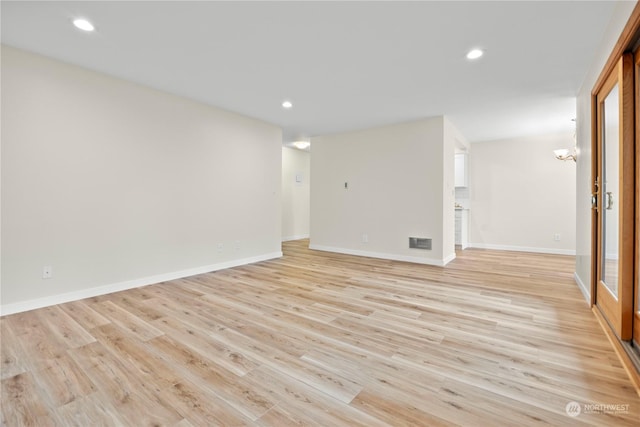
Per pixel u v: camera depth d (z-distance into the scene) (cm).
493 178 621
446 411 140
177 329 230
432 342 210
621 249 191
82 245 302
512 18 218
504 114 445
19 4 202
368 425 132
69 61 287
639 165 183
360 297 308
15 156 261
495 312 264
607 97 238
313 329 231
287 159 758
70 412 140
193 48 263
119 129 327
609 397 148
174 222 379
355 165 554
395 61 284
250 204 480
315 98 383
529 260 498
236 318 252
